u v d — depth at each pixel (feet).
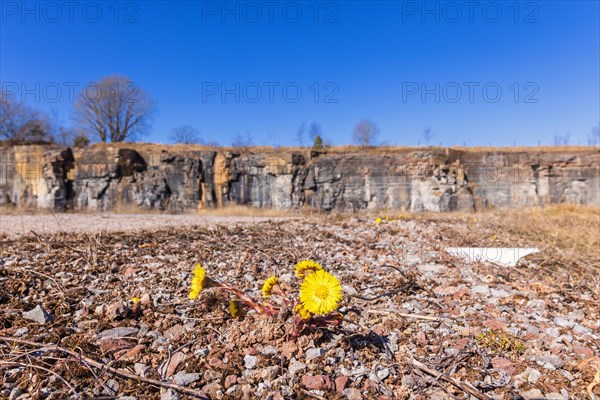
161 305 13.53
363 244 25.79
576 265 23.12
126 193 101.24
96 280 15.92
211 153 105.50
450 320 13.20
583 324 13.60
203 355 10.17
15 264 17.07
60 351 10.06
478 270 20.56
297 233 28.89
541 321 13.73
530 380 9.55
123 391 8.68
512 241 29.50
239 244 23.94
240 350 10.42
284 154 105.60
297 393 8.72
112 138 164.14
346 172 106.11
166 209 99.81
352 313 13.44
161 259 19.66
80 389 8.73
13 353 9.92
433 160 103.91
